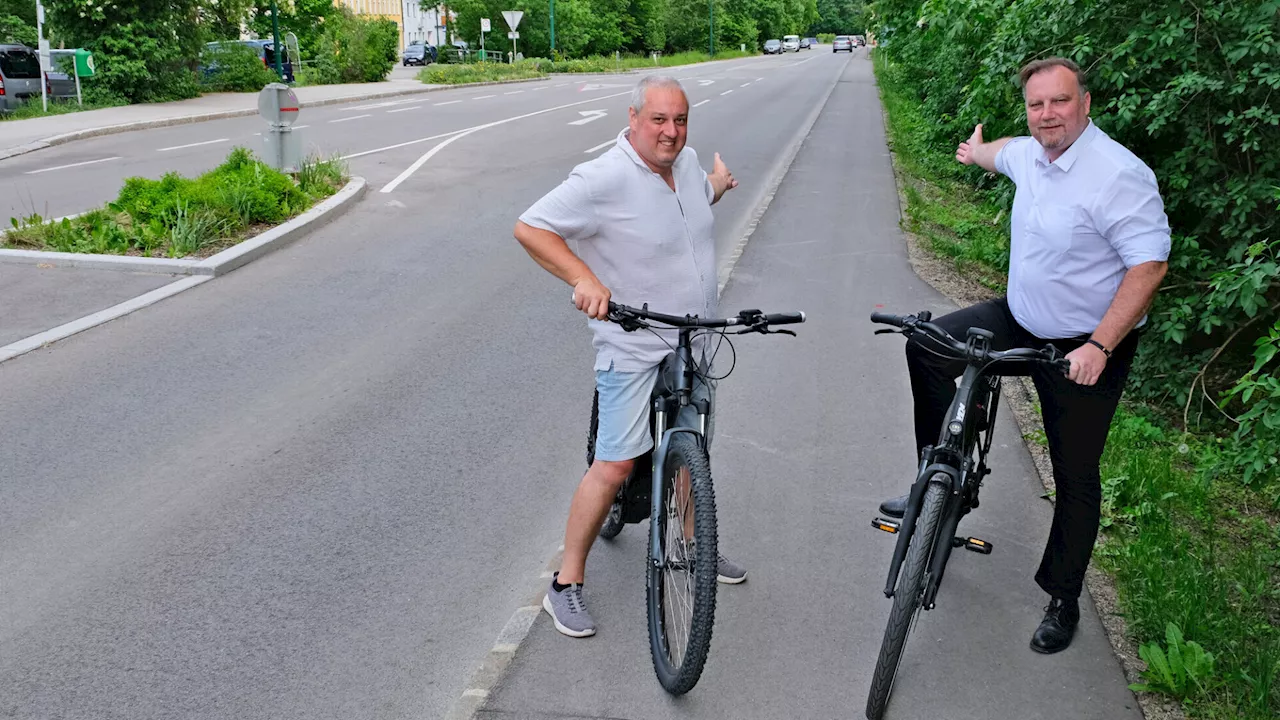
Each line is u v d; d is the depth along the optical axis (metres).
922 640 3.80
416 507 4.94
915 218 11.87
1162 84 6.87
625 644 3.77
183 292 8.84
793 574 4.26
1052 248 3.64
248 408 6.23
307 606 4.08
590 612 3.97
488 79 42.78
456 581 4.27
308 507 4.94
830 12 156.62
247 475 5.29
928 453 3.53
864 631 3.87
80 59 25.06
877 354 7.16
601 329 3.65
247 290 8.94
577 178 3.46
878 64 51.84
